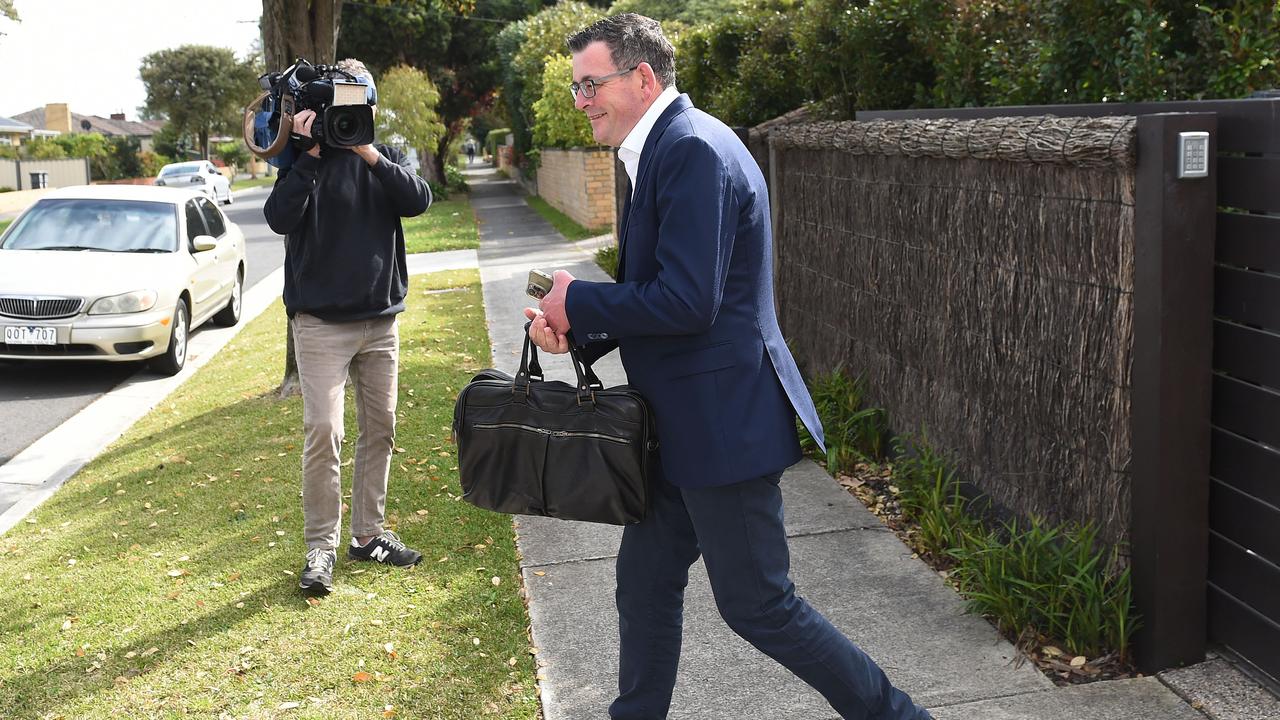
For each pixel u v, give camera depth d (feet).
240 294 38.78
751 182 8.18
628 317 7.91
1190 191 9.99
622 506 8.57
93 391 28.09
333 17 24.85
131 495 18.21
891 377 17.16
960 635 11.74
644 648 9.41
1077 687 10.53
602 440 8.49
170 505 17.48
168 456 20.52
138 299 28.55
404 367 26.96
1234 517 10.30
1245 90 13.67
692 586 13.39
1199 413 10.32
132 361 31.35
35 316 27.68
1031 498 12.97
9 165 161.68
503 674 11.26
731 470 8.18
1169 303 10.09
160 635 12.51
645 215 8.20
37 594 14.03
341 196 12.87
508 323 32.86
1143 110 11.87
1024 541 12.62
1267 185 9.61
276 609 13.01
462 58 122.93
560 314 8.21
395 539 14.55
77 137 201.16
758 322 8.36
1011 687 10.60
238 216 103.40
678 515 9.09
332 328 13.21
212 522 16.48
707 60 34.50
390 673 11.36
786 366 8.56
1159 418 10.23
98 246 31.32
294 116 12.55
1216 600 10.67
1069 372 11.99
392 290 13.65
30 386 28.78
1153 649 10.59
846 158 18.37
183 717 10.66
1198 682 10.37
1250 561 10.11
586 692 10.87
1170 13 14.98
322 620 12.67
